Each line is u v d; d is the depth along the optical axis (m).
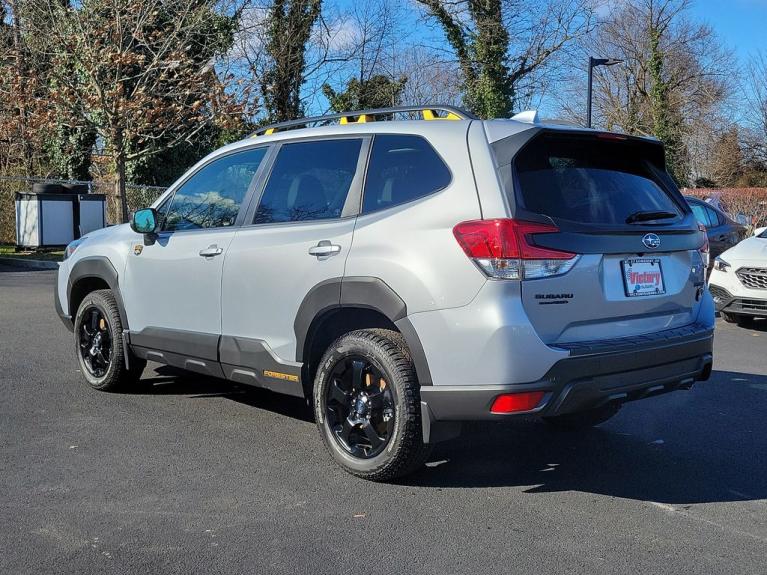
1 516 3.76
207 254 5.11
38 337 8.50
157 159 26.38
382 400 4.19
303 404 5.94
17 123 21.30
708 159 44.66
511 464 4.70
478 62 27.69
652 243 4.23
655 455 4.91
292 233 4.64
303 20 26.44
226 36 22.33
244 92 19.48
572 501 4.11
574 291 3.90
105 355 6.14
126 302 5.82
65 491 4.09
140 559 3.34
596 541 3.61
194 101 19.98
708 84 46.06
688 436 5.34
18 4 19.06
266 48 26.22
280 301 4.63
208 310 5.14
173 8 19.47
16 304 11.17
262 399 6.07
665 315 4.40
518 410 3.75
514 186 3.87
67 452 4.72
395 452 4.09
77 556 3.36
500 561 3.38
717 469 4.66
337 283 4.27
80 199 21.17
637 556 3.45
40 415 5.51
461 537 3.62
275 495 4.09
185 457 4.67
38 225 20.44
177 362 5.46
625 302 4.12
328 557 3.39
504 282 3.74
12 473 4.34
